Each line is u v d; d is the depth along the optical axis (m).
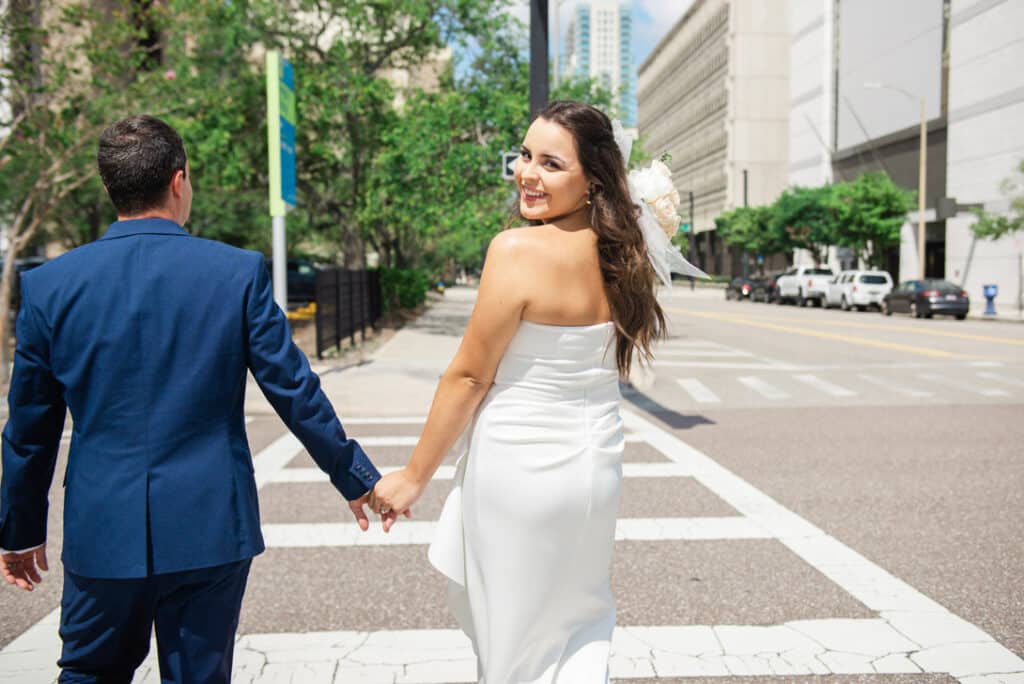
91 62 13.05
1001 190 32.66
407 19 23.44
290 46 22.94
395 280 27.72
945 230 44.00
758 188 79.94
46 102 13.08
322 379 11.87
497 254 1.94
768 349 17.47
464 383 1.97
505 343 1.95
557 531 1.96
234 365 1.88
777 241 53.38
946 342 18.84
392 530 5.02
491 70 22.19
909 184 47.34
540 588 1.98
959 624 3.58
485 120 20.78
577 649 2.07
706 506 5.51
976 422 8.85
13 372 1.86
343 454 1.95
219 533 1.83
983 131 40.03
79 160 14.53
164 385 1.81
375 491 2.01
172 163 1.97
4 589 4.09
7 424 1.88
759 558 4.46
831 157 57.38
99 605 1.83
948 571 4.25
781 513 5.33
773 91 79.31
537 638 2.03
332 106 22.16
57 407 1.89
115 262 1.85
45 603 3.90
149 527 1.78
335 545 4.74
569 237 1.97
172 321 1.83
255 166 23.81
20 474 1.87
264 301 1.92
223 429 1.88
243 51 22.78
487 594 2.00
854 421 8.98
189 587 1.88
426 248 46.78
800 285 39.97
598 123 1.97
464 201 20.44
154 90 14.49
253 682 3.06
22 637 3.48
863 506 5.50
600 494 2.00
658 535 4.87
